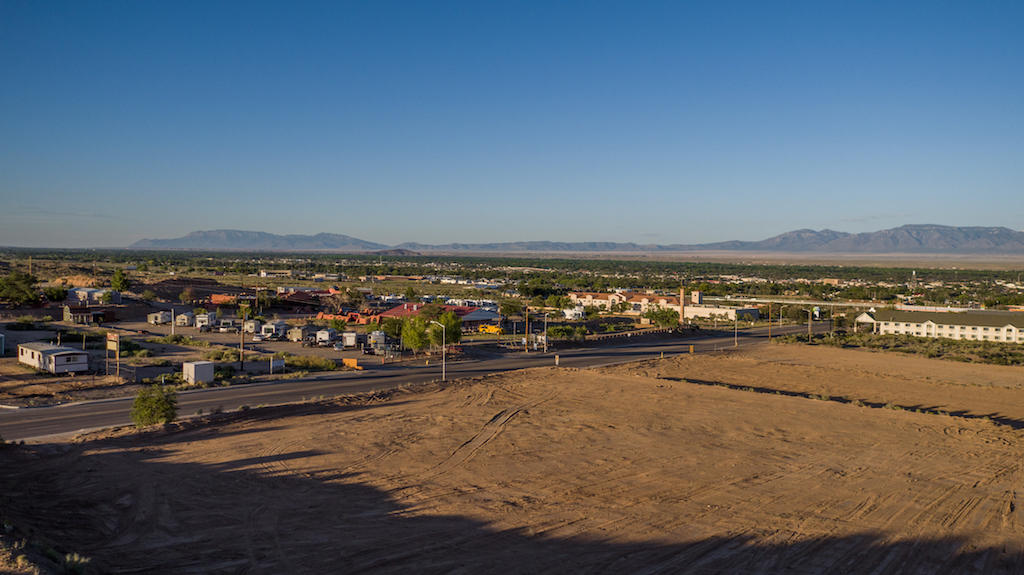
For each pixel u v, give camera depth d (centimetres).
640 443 3850
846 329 12400
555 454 3591
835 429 4284
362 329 10844
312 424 4219
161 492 2806
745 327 12900
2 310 11594
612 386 5825
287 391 5628
